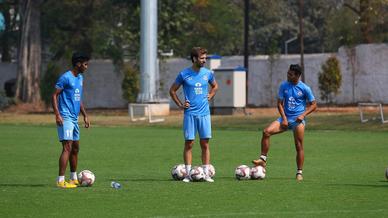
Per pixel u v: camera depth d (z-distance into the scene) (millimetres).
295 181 40062
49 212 30062
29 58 139250
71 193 35438
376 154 57188
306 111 40906
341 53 119250
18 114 123875
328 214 29172
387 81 115125
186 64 130500
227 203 32062
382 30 127312
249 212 29688
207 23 153125
